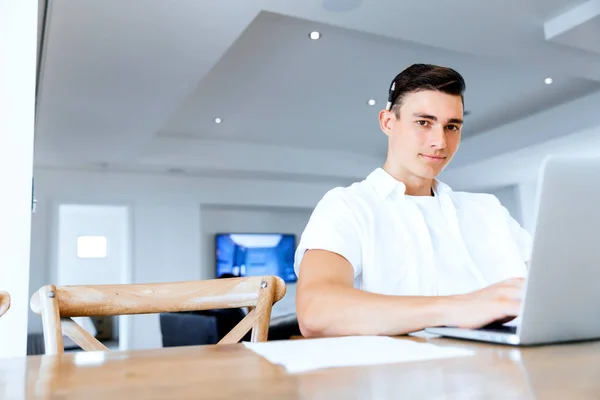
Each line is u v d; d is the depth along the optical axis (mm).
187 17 2885
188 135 6688
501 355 502
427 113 1111
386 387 377
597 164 531
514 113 6020
